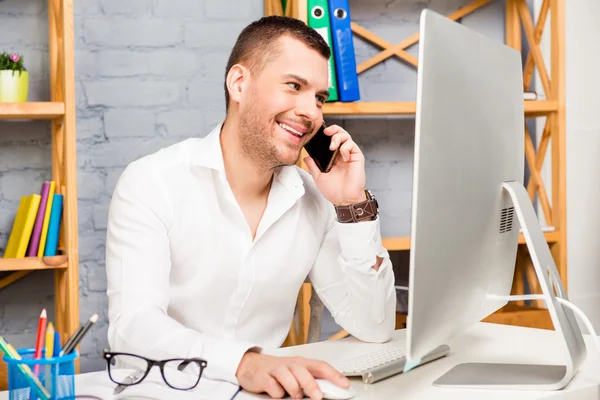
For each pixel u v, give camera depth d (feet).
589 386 3.57
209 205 5.20
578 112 10.09
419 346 3.27
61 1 7.67
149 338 4.05
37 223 7.63
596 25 10.13
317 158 5.09
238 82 5.13
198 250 5.21
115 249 4.88
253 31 5.09
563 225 9.07
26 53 8.44
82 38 8.63
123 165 8.80
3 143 8.40
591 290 10.17
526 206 3.87
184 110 8.99
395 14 9.67
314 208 5.58
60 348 3.15
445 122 3.24
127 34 8.79
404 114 9.23
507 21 9.98
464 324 3.84
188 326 5.36
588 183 10.15
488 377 3.68
